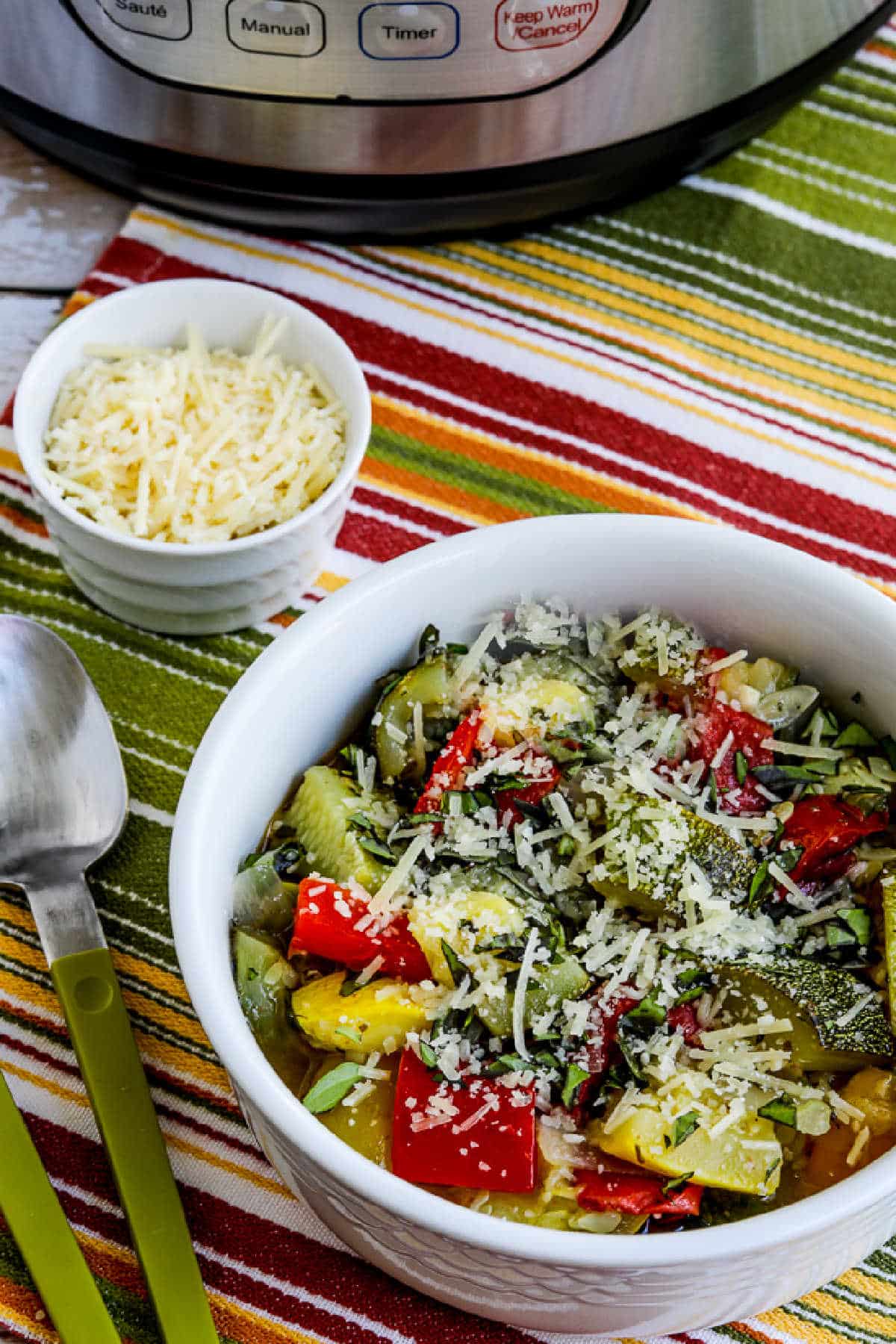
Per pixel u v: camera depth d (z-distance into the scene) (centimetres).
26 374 54
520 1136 44
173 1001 50
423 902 45
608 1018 45
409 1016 44
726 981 45
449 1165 44
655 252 61
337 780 47
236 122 56
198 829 44
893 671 47
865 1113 44
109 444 54
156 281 60
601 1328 45
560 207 60
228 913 45
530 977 44
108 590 54
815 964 45
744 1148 44
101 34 55
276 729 46
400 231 60
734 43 56
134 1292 47
